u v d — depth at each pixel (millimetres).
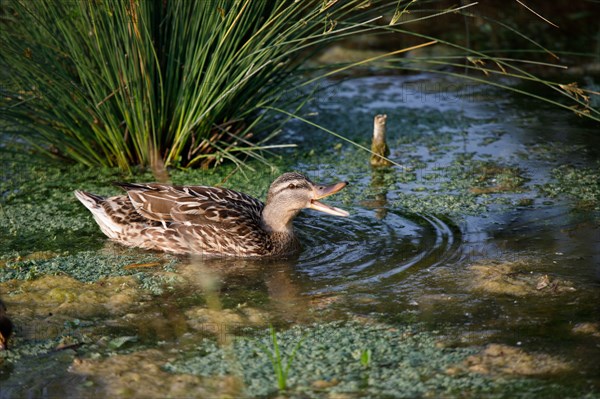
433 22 22172
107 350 9008
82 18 13281
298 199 11664
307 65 20531
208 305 10070
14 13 14352
